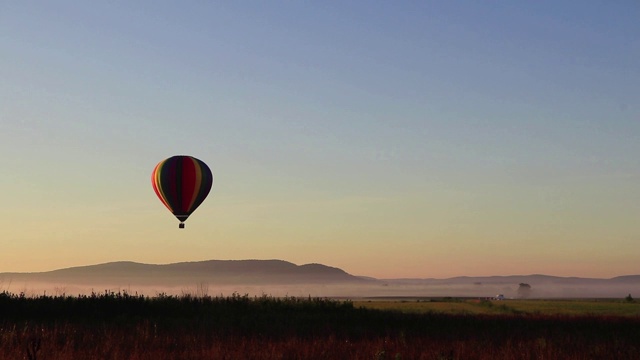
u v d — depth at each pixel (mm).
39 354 19375
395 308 67250
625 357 22438
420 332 31844
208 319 35812
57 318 35375
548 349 22578
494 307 74875
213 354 20578
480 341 26734
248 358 20375
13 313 35969
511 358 21000
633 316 51156
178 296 43938
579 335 31031
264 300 45719
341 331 31062
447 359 20438
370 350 22156
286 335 28453
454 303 88000
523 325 38344
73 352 20516
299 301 46031
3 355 19469
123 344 23281
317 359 20547
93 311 37406
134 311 38531
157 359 20000
